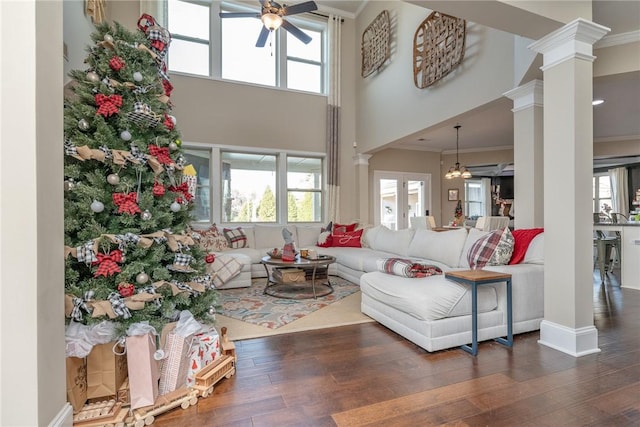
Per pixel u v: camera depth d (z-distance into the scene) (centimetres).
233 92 609
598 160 836
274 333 266
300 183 672
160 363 170
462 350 231
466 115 421
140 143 181
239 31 627
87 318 157
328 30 685
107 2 489
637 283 433
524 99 349
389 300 264
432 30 459
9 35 114
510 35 346
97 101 168
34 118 116
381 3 606
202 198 589
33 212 115
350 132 707
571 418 152
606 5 282
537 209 342
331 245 574
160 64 203
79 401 151
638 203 671
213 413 157
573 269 225
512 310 253
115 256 161
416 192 824
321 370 201
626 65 323
